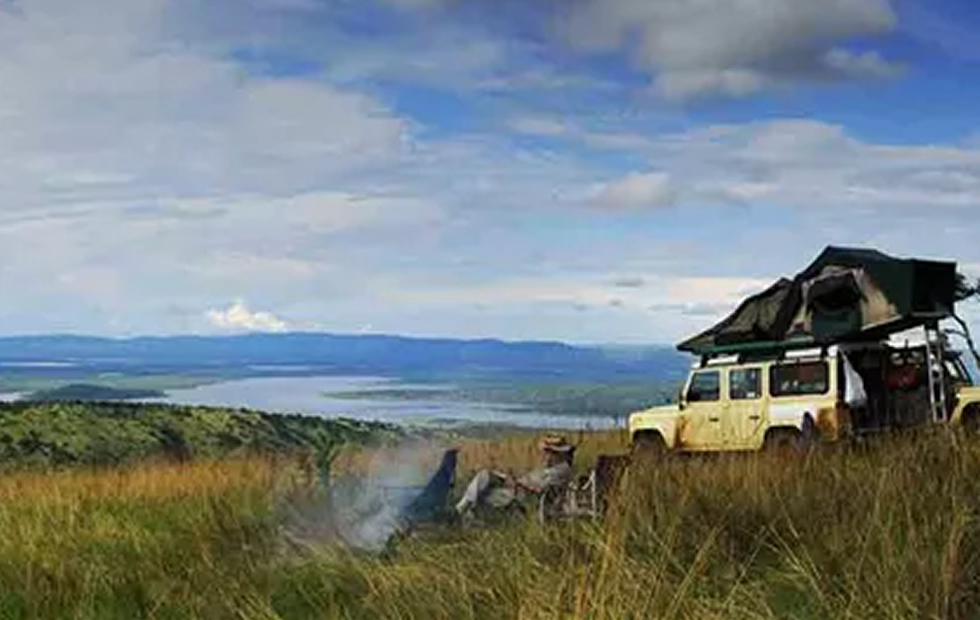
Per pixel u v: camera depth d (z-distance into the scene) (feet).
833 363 52.26
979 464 31.53
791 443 48.37
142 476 60.85
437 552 28.68
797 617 22.70
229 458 69.72
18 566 32.35
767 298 55.16
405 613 25.00
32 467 83.71
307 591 27.94
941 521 25.75
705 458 40.45
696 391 57.21
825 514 28.78
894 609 21.56
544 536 28.78
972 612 21.98
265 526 35.42
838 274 53.26
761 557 27.09
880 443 40.65
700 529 28.27
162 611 28.19
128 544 34.99
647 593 21.74
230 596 27.96
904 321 51.98
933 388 51.24
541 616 21.47
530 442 54.95
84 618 28.22
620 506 29.32
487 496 36.83
